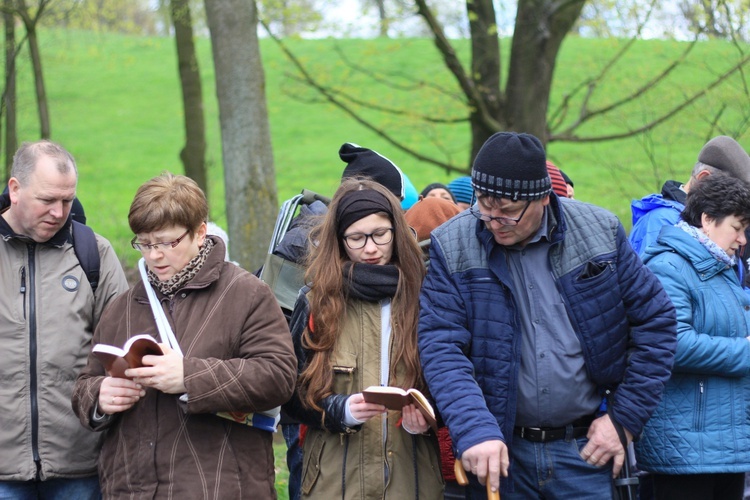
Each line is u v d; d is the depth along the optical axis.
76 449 4.39
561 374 4.02
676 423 4.55
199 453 3.77
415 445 4.13
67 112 34.44
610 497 4.15
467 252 4.13
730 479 4.77
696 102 11.88
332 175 25.44
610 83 13.19
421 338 4.09
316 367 4.11
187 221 3.84
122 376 3.69
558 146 21.61
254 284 3.98
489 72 12.09
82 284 4.43
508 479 4.16
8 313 4.28
